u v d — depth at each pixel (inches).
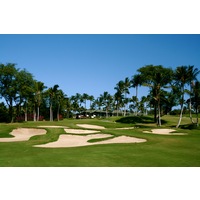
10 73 2506.2
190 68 1969.7
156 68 2637.8
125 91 3617.1
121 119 2940.5
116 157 573.9
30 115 3710.6
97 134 1165.7
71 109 5098.4
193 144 846.5
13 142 929.5
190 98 2174.0
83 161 525.3
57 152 653.9
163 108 2812.5
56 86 3235.7
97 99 5285.4
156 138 1030.4
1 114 3070.9
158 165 496.4
